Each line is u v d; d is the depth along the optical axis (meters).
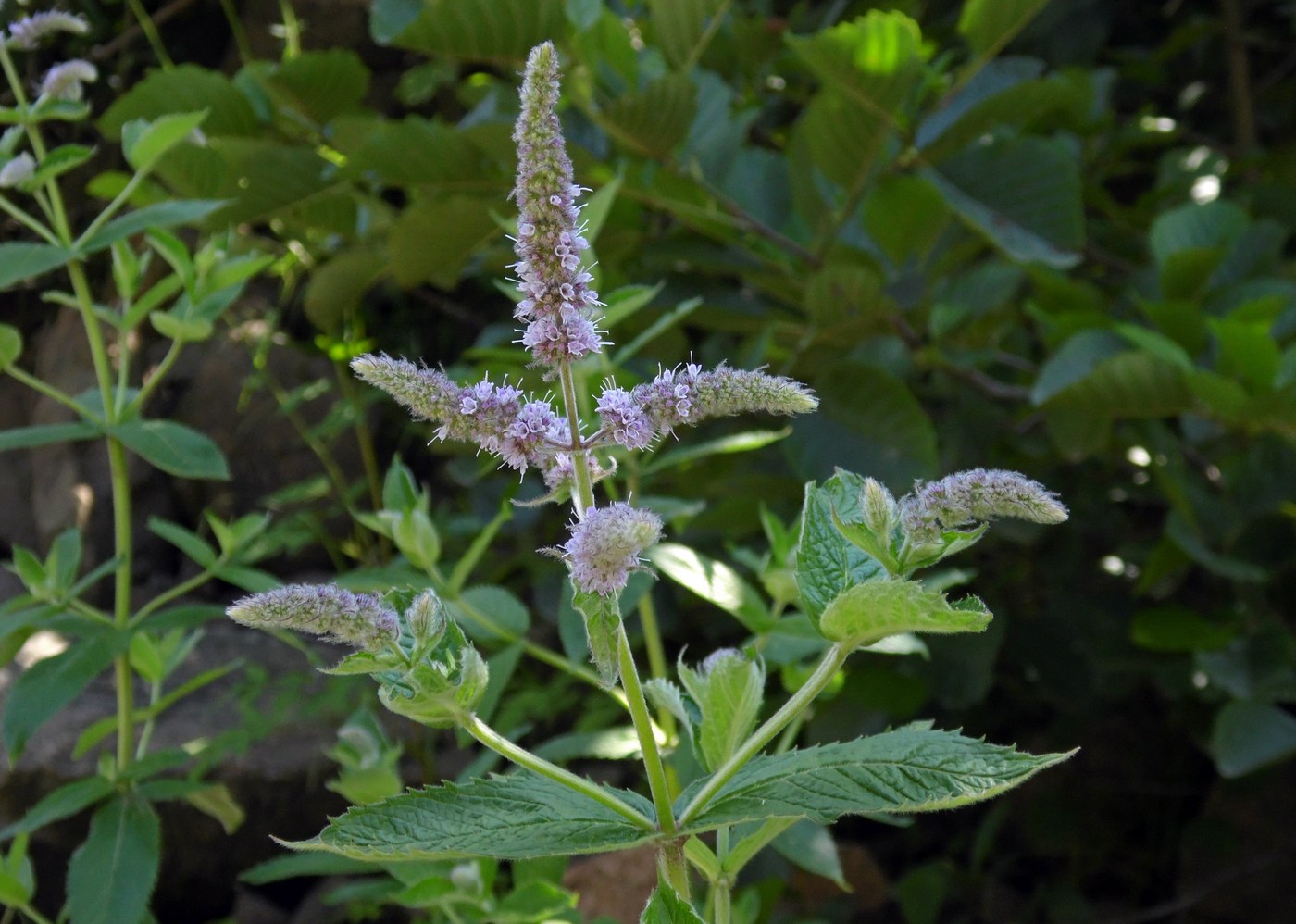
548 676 1.00
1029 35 1.20
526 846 0.39
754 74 1.05
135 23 1.26
